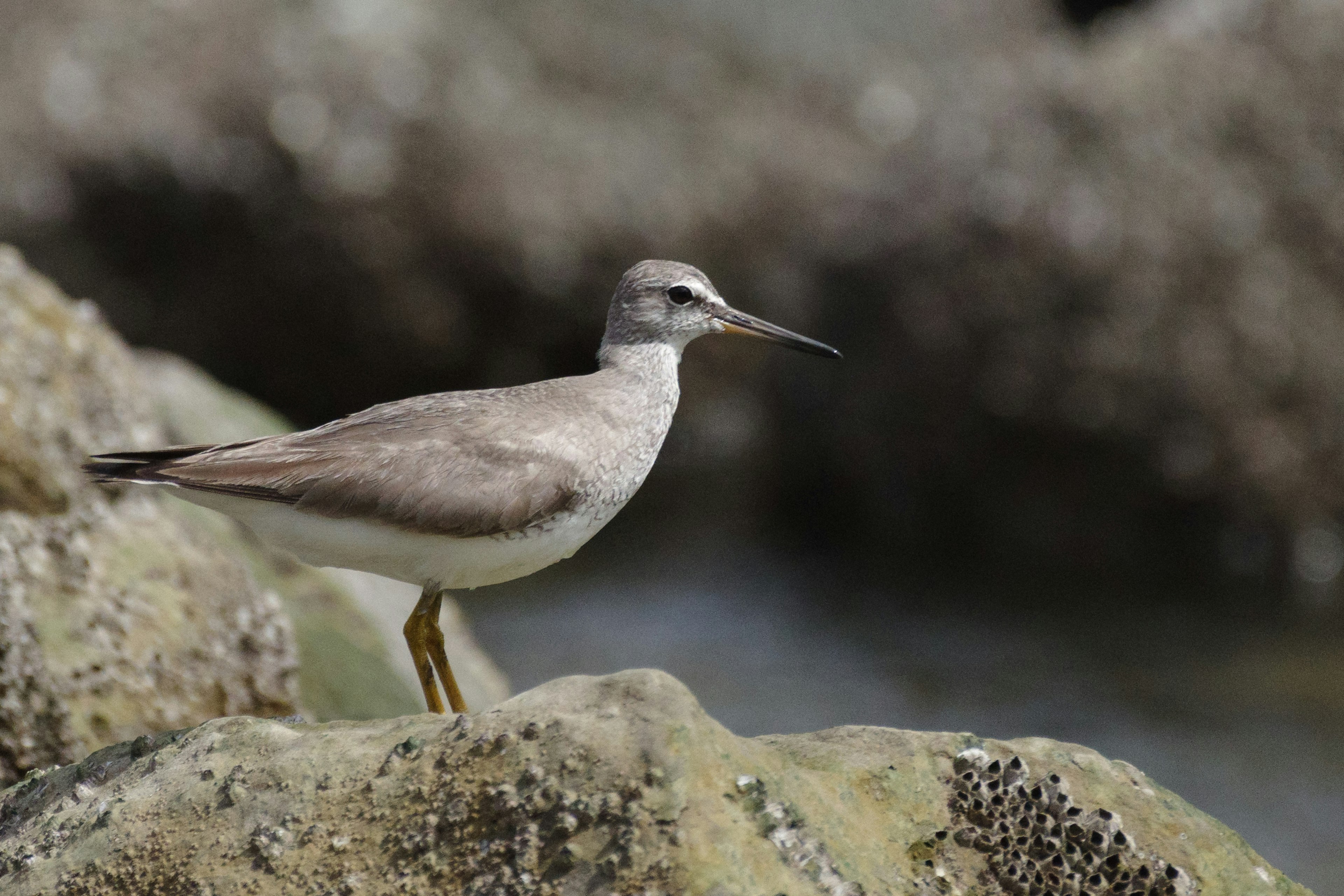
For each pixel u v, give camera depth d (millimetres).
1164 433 15914
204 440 11102
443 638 7188
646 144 22016
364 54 20688
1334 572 16062
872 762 5539
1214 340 15898
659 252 20938
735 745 5109
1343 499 15992
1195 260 16125
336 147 19797
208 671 8273
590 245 20672
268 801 5098
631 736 4910
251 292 19906
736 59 23750
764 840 4816
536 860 4723
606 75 22641
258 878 4898
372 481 6762
